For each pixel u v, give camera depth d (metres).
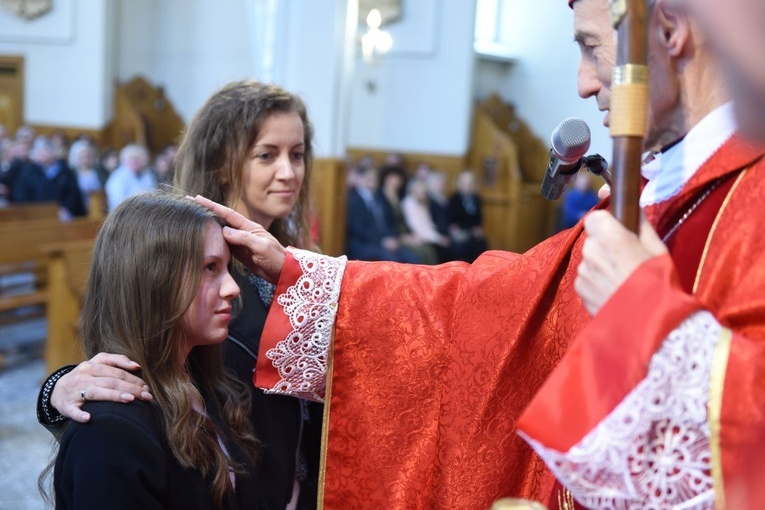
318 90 6.71
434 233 8.53
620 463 0.94
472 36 9.89
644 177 1.23
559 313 1.35
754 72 0.68
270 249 1.53
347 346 1.55
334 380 1.55
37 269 5.94
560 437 0.95
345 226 7.94
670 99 1.13
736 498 0.88
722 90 1.09
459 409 1.45
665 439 0.95
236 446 1.48
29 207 6.89
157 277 1.36
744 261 1.04
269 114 1.73
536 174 10.04
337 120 6.79
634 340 0.95
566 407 0.96
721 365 0.93
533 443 0.97
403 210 8.48
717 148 1.11
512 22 9.02
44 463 3.86
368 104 10.41
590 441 0.94
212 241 1.41
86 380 1.32
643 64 0.99
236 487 1.44
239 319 1.67
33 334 6.20
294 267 1.55
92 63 11.57
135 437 1.26
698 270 1.09
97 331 1.42
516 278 1.43
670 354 0.94
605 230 1.01
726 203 1.10
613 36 1.14
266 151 1.73
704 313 0.97
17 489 3.55
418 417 1.51
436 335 1.52
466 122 10.02
